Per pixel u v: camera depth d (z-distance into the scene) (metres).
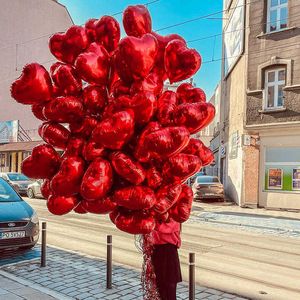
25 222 8.26
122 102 2.61
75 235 11.02
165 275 3.59
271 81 19.36
